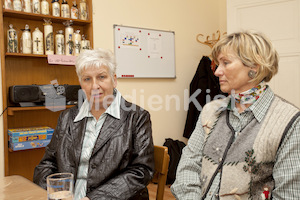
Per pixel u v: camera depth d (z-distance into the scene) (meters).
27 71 2.36
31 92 2.17
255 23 2.75
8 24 2.27
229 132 1.03
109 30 2.80
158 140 3.22
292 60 2.59
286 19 2.60
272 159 0.93
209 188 1.01
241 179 0.94
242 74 0.99
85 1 2.55
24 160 2.38
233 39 1.01
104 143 1.23
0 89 2.15
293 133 0.90
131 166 1.20
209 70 3.28
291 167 0.88
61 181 0.75
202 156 1.11
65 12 2.38
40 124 2.44
